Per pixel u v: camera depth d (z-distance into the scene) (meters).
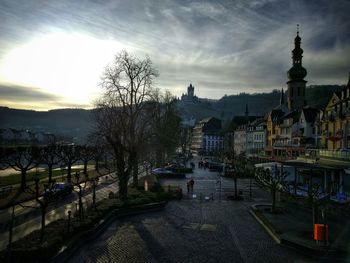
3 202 32.31
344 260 16.58
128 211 30.84
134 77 39.06
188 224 27.86
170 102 65.81
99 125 41.56
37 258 17.36
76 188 46.22
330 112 62.00
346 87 55.12
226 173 68.19
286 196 40.22
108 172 70.31
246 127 121.25
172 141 70.25
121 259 19.08
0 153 45.41
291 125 82.94
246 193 46.22
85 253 19.89
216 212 33.16
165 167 77.75
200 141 182.25
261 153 97.06
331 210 32.09
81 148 77.44
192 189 48.22
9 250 16.48
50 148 69.12
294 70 104.50
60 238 20.11
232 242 22.97
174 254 20.17
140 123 41.78
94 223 25.17
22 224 25.47
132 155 37.56
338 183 41.03
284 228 26.17
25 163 84.50
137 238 23.33
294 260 19.44
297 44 105.19
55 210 30.97
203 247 21.69
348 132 53.56
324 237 21.06
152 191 42.34
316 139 70.12
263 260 19.44
